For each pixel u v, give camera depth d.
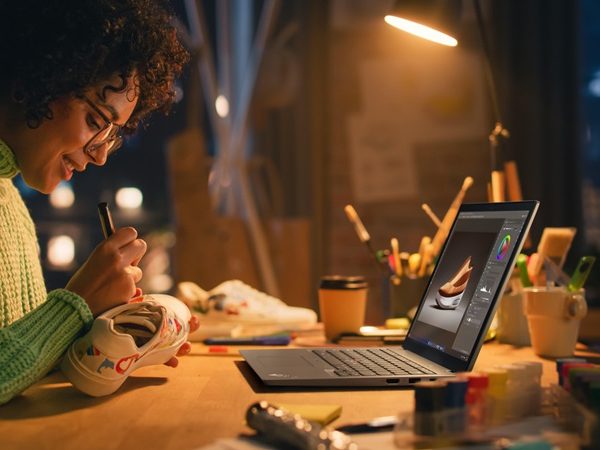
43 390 1.19
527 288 1.49
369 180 3.68
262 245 3.49
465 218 1.44
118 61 1.24
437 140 3.64
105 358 1.11
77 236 4.09
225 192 3.73
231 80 3.76
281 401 1.09
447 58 3.62
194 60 3.52
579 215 3.50
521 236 1.20
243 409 1.05
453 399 0.85
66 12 1.20
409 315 1.80
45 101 1.21
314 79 3.68
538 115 3.48
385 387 1.16
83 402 1.10
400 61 3.67
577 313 1.42
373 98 3.69
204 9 3.80
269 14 3.69
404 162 3.66
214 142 3.81
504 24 3.51
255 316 1.85
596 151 3.59
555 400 0.93
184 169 3.38
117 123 1.29
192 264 3.37
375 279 3.65
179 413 1.03
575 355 1.49
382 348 1.45
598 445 0.81
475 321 1.21
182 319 1.33
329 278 1.72
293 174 3.76
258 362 1.31
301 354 1.39
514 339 1.59
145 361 1.21
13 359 1.11
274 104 3.72
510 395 0.90
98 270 1.22
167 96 1.48
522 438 0.81
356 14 3.70
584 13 3.57
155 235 4.04
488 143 3.59
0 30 1.22
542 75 3.51
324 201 3.70
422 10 1.68
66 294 1.18
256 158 3.75
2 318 1.38
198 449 0.84
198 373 1.30
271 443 0.84
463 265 1.35
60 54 1.19
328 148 3.71
